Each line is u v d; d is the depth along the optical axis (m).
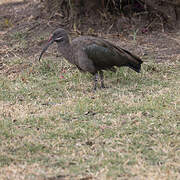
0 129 10.34
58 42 13.39
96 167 8.65
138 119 10.77
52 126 10.59
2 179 8.22
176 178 8.12
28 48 16.64
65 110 11.48
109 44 13.25
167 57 15.70
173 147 9.38
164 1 17.58
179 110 11.20
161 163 8.78
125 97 12.34
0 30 18.20
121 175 8.31
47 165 8.79
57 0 18.53
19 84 13.74
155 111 11.25
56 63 15.31
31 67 15.08
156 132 10.11
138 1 18.33
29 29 17.86
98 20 18.19
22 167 8.67
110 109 11.50
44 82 13.92
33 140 9.80
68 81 14.08
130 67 13.52
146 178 8.12
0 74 14.77
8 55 16.22
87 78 14.30
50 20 18.33
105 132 10.17
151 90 12.94
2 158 9.05
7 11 19.83
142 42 16.95
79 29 17.84
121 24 18.11
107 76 14.38
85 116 11.13
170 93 12.47
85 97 12.41
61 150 9.38
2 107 11.80
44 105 12.07
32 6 19.66
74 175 8.35
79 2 18.16
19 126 10.63
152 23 18.16
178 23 18.14
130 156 9.02
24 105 12.02
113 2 17.94
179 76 14.12
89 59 13.02
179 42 16.84
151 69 14.70
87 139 9.85
